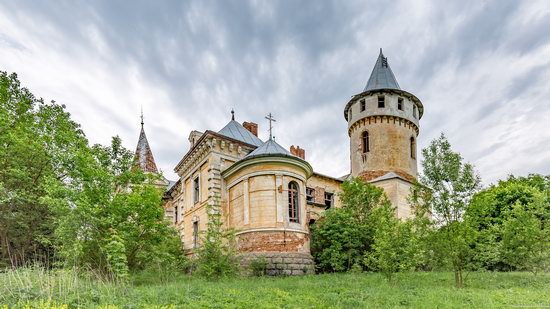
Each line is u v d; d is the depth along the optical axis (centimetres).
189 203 3200
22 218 2073
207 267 1678
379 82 3703
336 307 950
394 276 1545
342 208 2570
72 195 1592
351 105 3819
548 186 3684
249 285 1419
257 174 2328
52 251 2209
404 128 3575
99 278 1255
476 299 1057
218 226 1897
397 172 3406
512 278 1691
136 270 1767
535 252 1727
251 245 2206
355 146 3691
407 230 1501
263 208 2255
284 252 2158
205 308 890
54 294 975
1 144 1862
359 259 2206
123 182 1881
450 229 1441
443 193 1459
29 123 2058
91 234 1600
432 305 970
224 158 2786
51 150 1980
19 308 805
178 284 1408
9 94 2094
